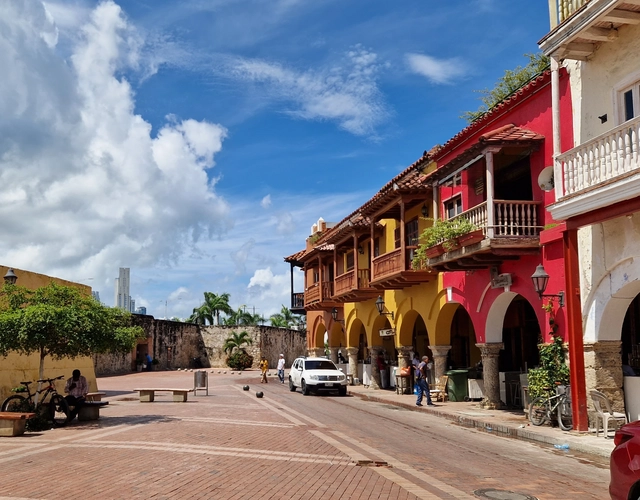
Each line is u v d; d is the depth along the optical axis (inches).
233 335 2319.1
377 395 984.3
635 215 493.7
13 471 350.3
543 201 626.8
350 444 471.5
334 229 1417.3
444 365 884.0
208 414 675.4
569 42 532.7
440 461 409.1
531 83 634.8
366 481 333.7
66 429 547.8
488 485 334.6
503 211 655.8
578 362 529.0
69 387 611.2
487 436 549.3
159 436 489.4
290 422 611.8
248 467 366.0
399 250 893.2
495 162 691.4
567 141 581.3
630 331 624.1
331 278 1440.7
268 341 2409.0
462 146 794.8
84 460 384.5
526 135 634.8
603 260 527.8
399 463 392.8
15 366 759.7
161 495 293.7
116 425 570.3
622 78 515.2
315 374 1052.5
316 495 299.7
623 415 509.0
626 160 461.7
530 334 849.5
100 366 1740.9
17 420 502.3
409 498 296.8
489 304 730.2
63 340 577.3
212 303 2723.9
